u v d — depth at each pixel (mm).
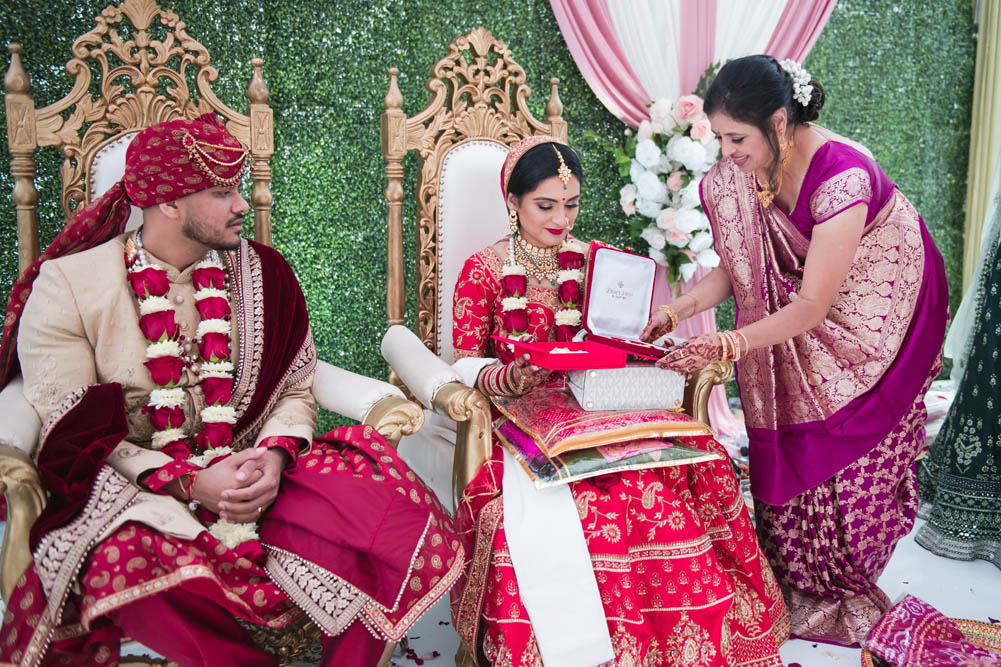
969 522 2562
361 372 3408
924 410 2148
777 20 3662
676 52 3490
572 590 1674
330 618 1514
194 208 1657
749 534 1962
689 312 2240
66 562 1362
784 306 2070
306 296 3229
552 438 1729
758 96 1856
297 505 1604
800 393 2064
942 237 4668
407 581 1539
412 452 2309
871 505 2080
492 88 2547
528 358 1761
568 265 2164
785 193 2023
